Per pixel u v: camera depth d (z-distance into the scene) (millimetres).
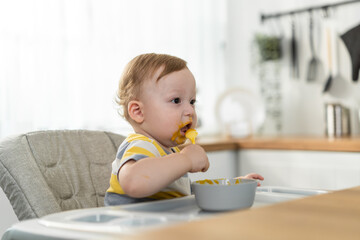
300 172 2402
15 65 2109
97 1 2447
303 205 542
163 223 631
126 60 2592
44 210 1071
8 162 1123
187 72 1091
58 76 2268
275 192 990
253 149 2566
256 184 812
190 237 373
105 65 2479
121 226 569
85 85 2383
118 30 2553
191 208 830
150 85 1068
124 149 1010
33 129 2168
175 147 1209
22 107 2129
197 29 3084
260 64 3201
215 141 2557
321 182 2332
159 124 1062
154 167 872
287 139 2527
